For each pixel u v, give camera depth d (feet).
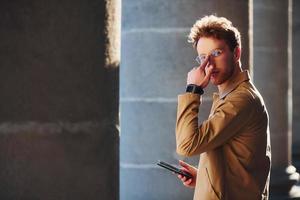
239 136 8.88
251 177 8.89
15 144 8.54
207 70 8.86
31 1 8.57
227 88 9.09
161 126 20.38
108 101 9.50
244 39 21.07
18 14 8.49
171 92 20.13
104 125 9.39
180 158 20.21
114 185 9.72
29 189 8.64
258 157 8.95
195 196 9.16
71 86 8.91
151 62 20.33
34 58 8.60
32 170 8.64
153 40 20.24
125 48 20.83
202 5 19.89
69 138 8.91
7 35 8.45
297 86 46.52
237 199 8.90
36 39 8.61
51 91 8.73
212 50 8.85
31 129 8.61
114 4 9.61
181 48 19.98
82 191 9.09
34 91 8.61
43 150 8.71
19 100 8.53
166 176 20.45
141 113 20.58
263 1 30.42
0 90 8.44
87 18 9.08
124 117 21.01
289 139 31.60
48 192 8.77
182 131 8.75
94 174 9.22
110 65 9.55
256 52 30.42
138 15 20.47
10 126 8.50
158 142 20.43
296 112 46.42
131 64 20.67
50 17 8.70
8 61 8.46
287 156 31.22
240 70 9.15
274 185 29.07
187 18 19.90
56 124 8.79
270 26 30.58
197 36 9.01
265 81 30.55
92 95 9.15
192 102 8.83
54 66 8.75
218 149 8.93
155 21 20.20
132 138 20.81
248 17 21.22
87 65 9.09
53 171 8.80
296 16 46.42
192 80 8.94
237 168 8.87
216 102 9.29
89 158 9.13
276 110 30.86
